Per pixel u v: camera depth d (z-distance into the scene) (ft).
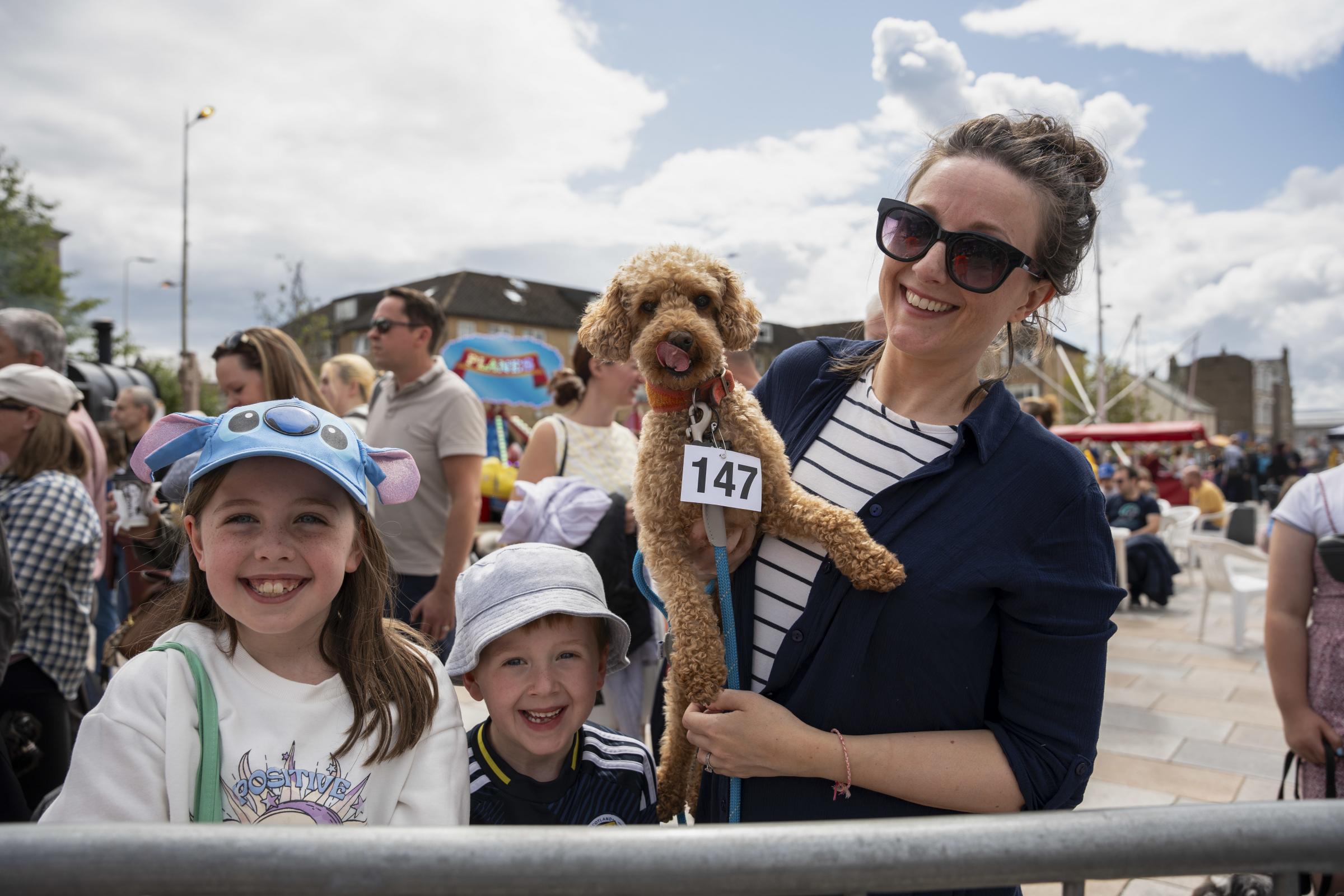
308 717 4.52
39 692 8.68
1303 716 7.47
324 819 4.33
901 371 5.16
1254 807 3.02
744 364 11.32
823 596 4.68
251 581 4.44
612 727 9.95
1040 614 4.41
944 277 4.59
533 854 2.69
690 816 6.04
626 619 9.53
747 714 4.47
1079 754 4.40
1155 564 29.58
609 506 9.72
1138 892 10.25
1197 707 17.85
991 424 4.76
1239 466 93.56
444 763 4.83
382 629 5.05
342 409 15.34
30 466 9.17
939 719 4.53
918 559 4.49
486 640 5.63
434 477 11.48
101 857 2.59
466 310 132.46
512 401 39.01
